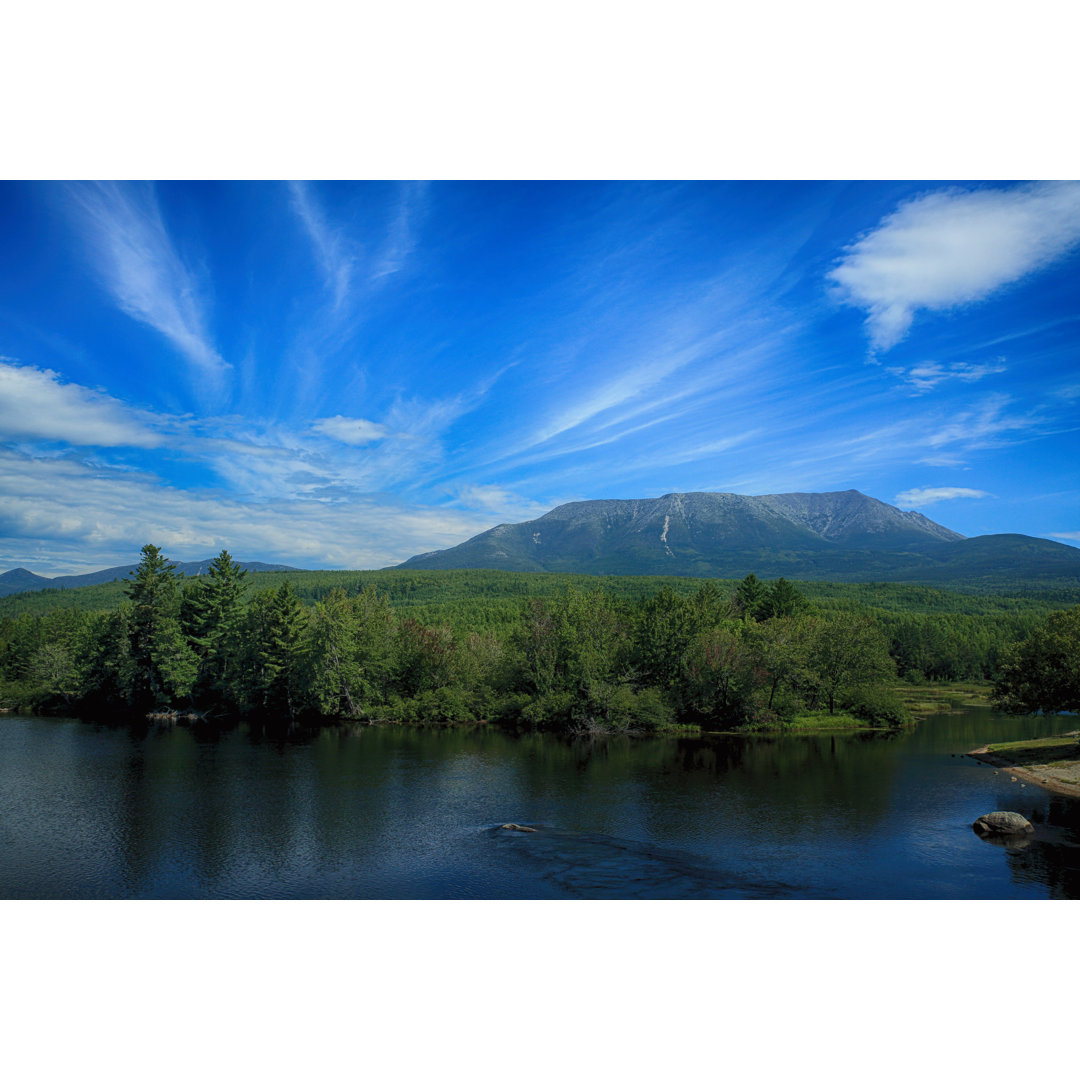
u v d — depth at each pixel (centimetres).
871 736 8650
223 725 9538
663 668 9781
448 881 3362
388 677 10538
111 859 3722
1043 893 3183
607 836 4122
